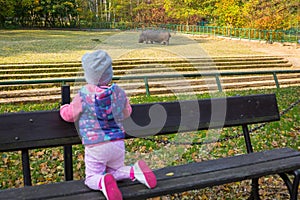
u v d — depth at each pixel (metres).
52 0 42.34
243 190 4.01
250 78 14.12
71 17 45.53
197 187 2.66
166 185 2.61
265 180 4.22
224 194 3.93
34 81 7.10
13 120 2.83
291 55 20.69
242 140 5.66
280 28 28.86
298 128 6.39
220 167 2.94
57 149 5.25
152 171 2.78
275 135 5.95
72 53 18.52
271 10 30.03
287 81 14.52
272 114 3.75
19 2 40.53
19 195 2.46
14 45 21.94
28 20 42.31
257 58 18.91
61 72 14.07
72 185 2.61
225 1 34.69
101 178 2.46
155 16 40.75
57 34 32.34
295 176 2.99
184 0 41.16
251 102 3.67
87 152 2.57
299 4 29.06
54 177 4.38
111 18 46.41
